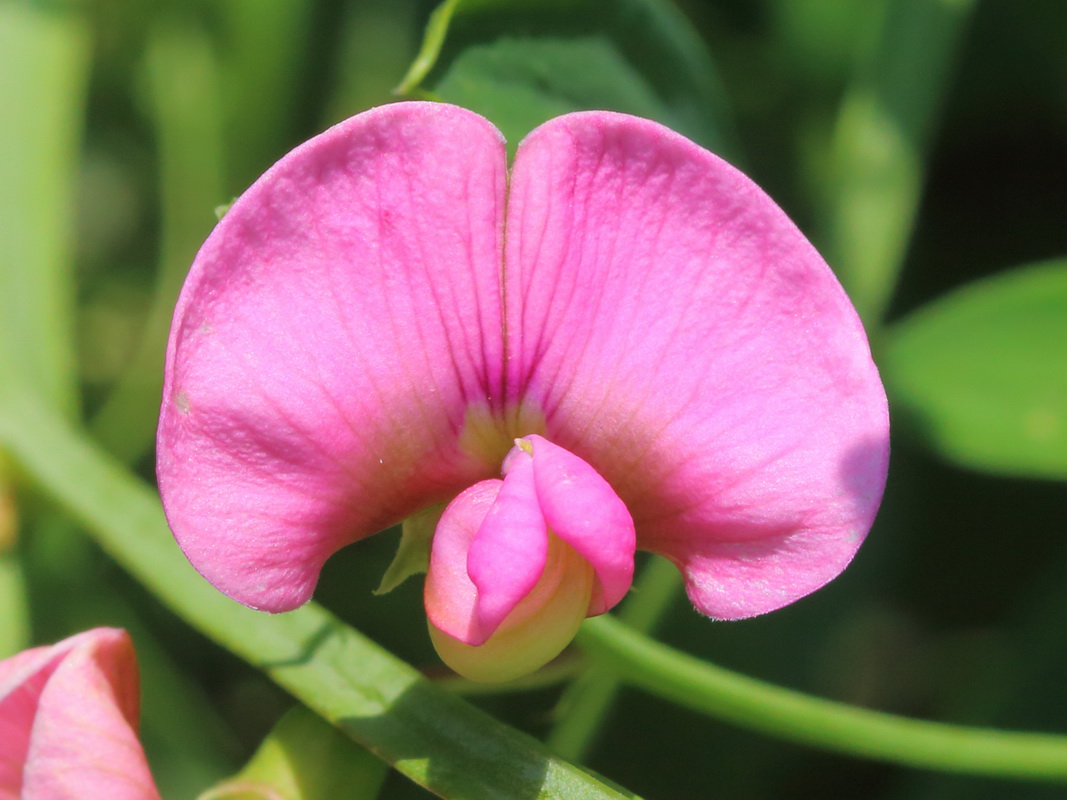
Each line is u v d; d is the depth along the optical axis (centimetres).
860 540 11
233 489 11
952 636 15
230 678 16
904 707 15
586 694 13
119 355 17
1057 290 13
